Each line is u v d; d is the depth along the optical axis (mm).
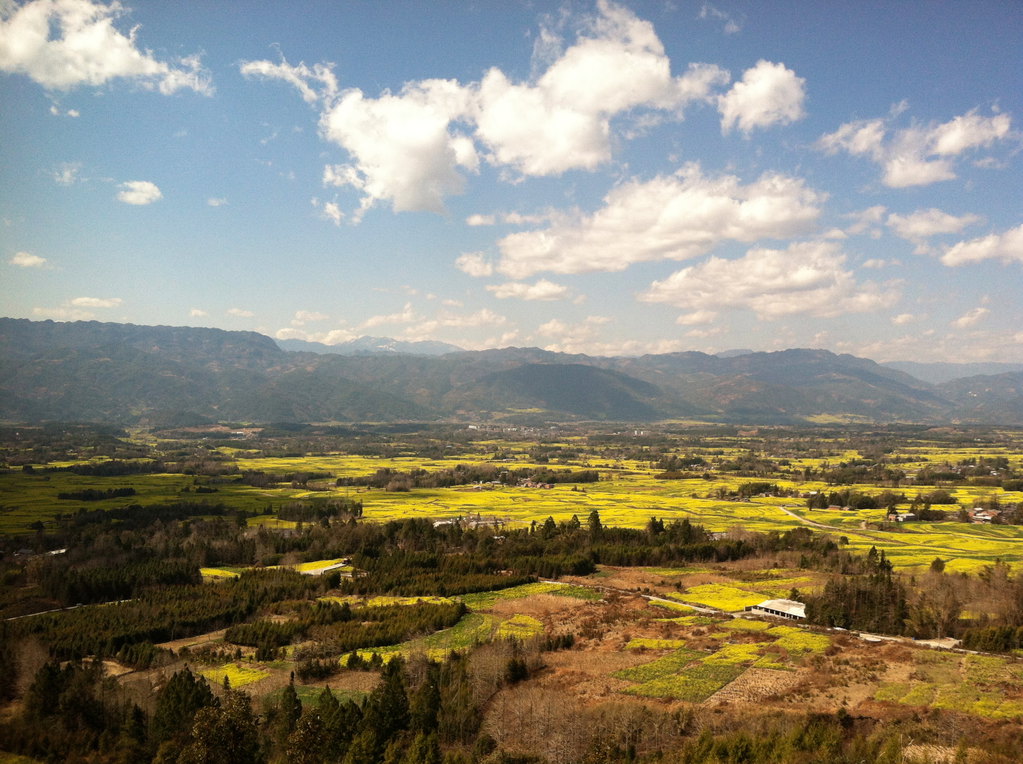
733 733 80062
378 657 112000
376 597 154375
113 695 97812
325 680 107625
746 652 110438
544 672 106812
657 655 111375
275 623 133000
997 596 129875
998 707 84562
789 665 103500
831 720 83188
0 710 97938
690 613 136750
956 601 120625
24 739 86750
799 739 76562
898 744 73000
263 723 90625
